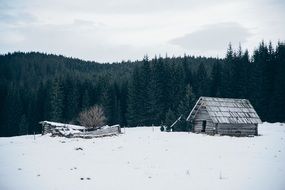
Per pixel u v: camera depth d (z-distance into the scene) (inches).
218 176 693.9
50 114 3380.9
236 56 3484.3
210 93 3400.6
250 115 1640.0
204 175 703.7
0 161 924.0
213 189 596.4
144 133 1815.9
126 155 997.8
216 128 1566.2
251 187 606.9
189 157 936.9
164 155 980.6
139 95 3218.5
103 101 3408.0
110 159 932.0
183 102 2824.8
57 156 1007.6
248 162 849.5
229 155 965.8
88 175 722.2
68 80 4008.4
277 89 2696.9
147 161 885.2
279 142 1279.5
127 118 3272.6
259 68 2933.1
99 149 1152.2
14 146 1332.4
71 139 1565.0
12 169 797.9
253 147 1136.8
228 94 3159.5
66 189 608.4
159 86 3304.6
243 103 1723.7
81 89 3939.5
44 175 724.7
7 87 4116.6
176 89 3309.5
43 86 3988.7
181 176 698.8
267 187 606.5
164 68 3538.4
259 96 2827.3
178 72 3430.1
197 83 3666.3
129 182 654.5
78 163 872.9
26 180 678.5
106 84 3782.0
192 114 1761.8
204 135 1566.2
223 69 3420.3
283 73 2714.1
